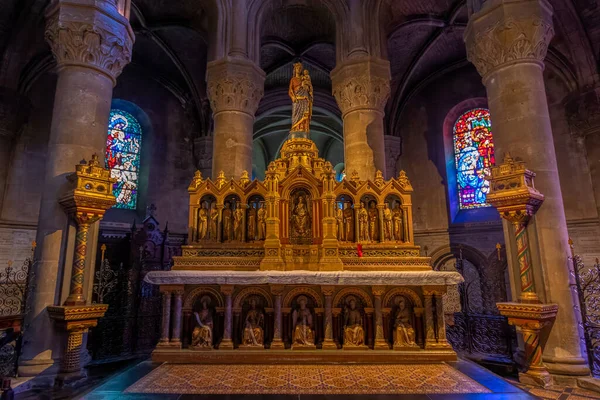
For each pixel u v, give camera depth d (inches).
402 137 761.6
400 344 268.5
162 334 270.2
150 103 722.2
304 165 333.1
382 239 307.3
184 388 206.7
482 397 191.5
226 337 270.7
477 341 366.6
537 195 288.8
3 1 490.9
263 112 859.4
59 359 282.8
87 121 320.5
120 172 687.7
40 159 592.7
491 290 494.9
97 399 189.9
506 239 320.2
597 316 293.4
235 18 474.6
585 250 546.9
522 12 327.6
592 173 551.2
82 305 279.9
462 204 700.7
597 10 506.6
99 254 597.3
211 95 462.6
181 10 588.4
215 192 316.8
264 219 312.3
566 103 574.9
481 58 352.2
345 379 222.4
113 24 341.4
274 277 264.1
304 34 678.5
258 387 207.9
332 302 279.7
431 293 273.3
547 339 284.2
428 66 722.8
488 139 687.7
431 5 577.3
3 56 537.6
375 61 464.8
